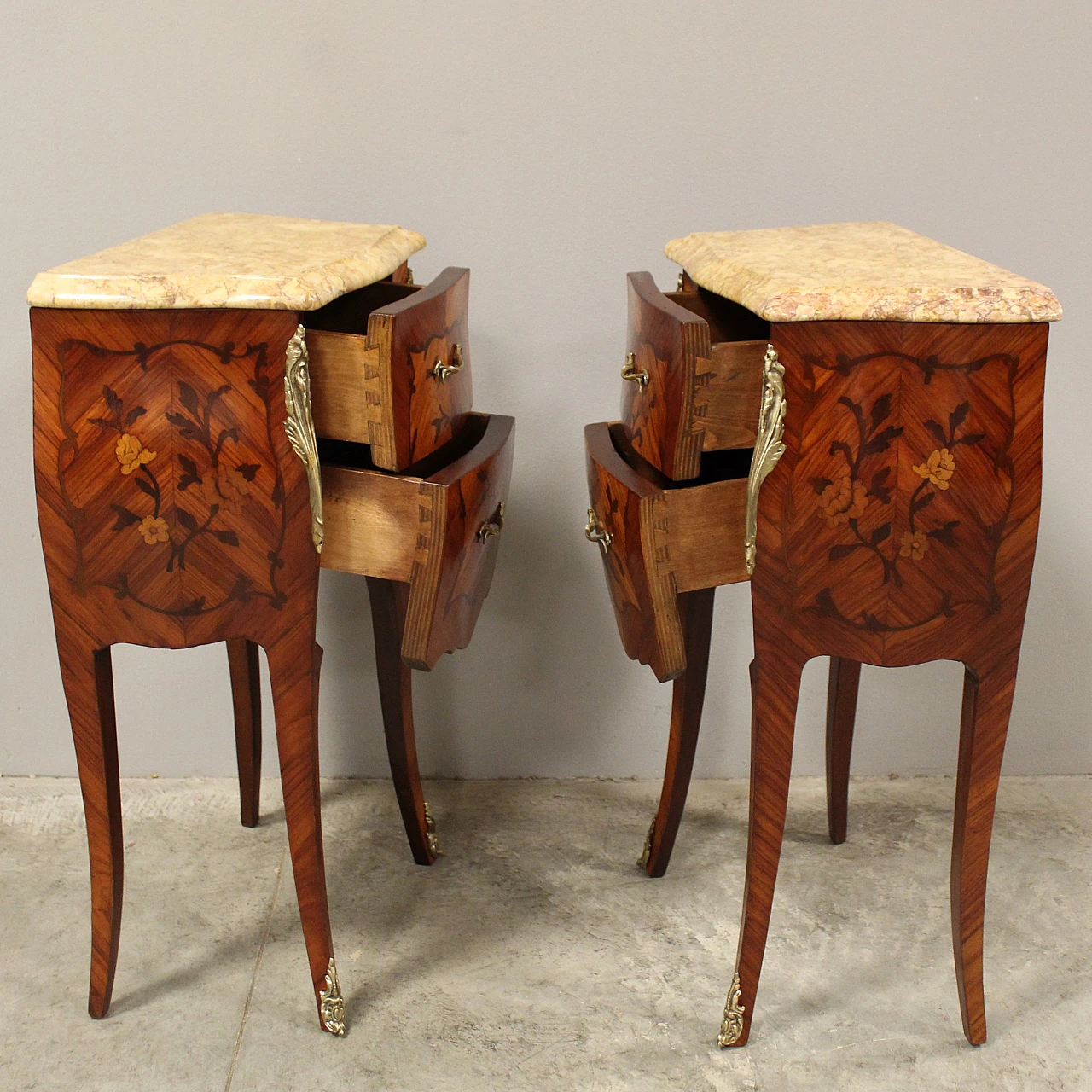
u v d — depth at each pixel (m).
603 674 2.08
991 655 1.35
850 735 1.85
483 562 1.51
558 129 1.79
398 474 1.38
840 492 1.27
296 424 1.26
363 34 1.75
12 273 1.86
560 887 1.83
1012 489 1.27
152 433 1.27
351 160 1.81
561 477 1.97
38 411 1.26
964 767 1.42
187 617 1.35
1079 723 2.11
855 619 1.33
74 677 1.39
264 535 1.31
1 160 1.80
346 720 2.11
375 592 1.69
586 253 1.85
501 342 1.90
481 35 1.75
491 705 2.11
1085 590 2.03
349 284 1.32
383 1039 1.52
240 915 1.76
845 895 1.81
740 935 1.49
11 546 2.00
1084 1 1.73
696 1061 1.48
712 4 1.74
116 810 1.48
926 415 1.23
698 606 1.65
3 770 2.13
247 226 1.60
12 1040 1.51
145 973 1.63
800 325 1.21
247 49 1.76
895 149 1.81
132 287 1.21
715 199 1.83
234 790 2.11
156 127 1.79
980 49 1.76
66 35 1.75
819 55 1.76
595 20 1.74
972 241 1.85
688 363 1.28
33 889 1.81
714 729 2.12
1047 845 1.93
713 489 1.36
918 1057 1.49
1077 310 1.88
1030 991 1.60
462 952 1.68
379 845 1.94
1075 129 1.79
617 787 2.12
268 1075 1.46
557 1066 1.47
